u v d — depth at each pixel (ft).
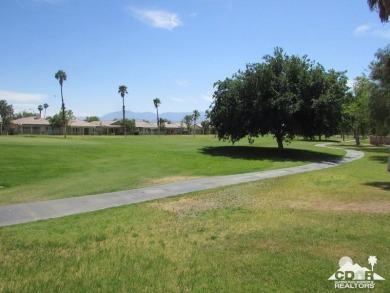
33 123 349.00
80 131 388.37
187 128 496.64
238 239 24.49
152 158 90.02
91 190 47.44
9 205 38.14
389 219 28.96
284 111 105.81
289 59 114.83
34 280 18.08
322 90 109.60
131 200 40.93
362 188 45.50
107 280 18.01
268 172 68.08
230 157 99.30
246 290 16.74
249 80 111.75
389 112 108.99
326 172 65.92
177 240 24.66
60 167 70.64
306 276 18.11
